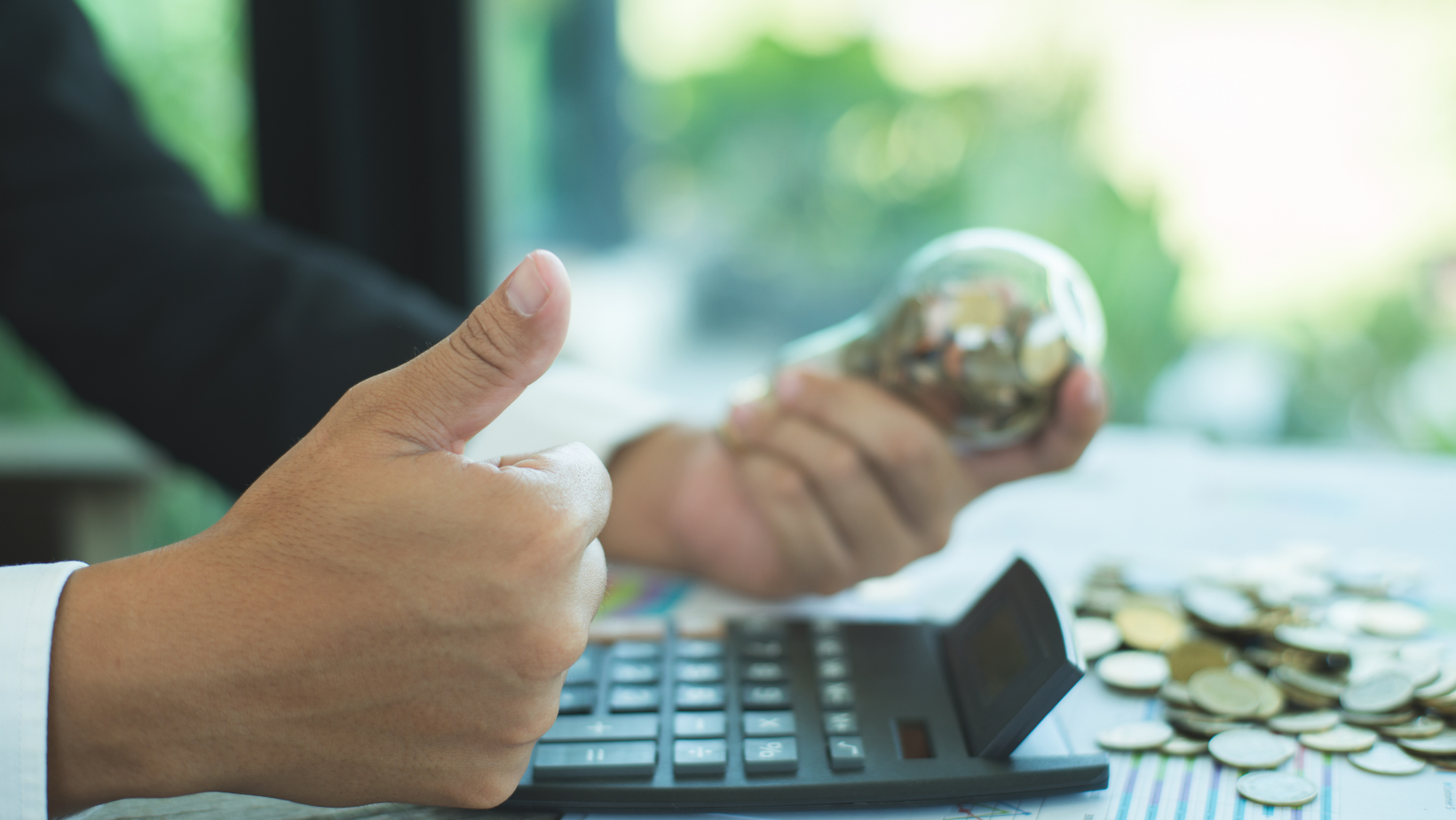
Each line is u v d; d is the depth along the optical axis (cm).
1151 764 36
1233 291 177
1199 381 177
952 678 40
